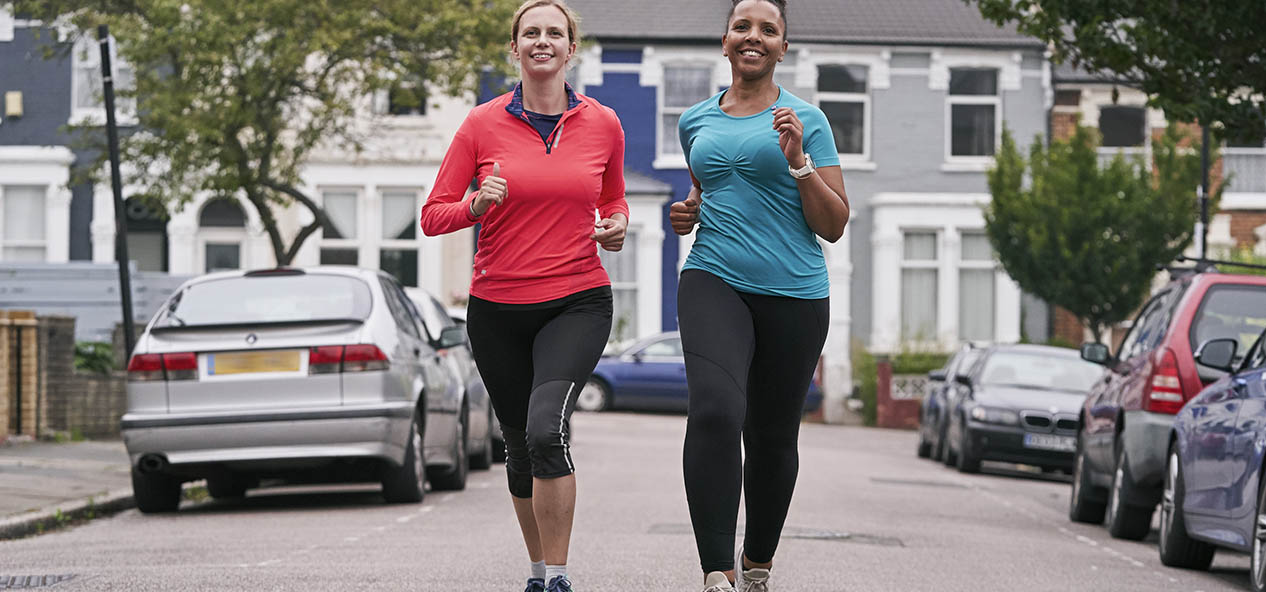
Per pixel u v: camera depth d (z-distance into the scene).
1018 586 8.34
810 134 5.92
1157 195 27.78
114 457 16.27
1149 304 13.02
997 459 19.36
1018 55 34.53
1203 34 12.55
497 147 6.13
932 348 32.72
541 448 5.89
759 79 5.97
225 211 32.69
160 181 22.73
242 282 12.47
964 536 11.20
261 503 13.20
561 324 6.10
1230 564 10.62
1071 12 13.10
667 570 8.34
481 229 6.21
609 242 6.13
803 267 5.90
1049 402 19.48
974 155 34.81
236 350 11.76
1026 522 13.09
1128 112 34.81
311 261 32.75
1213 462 9.16
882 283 34.03
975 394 19.95
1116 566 9.82
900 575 8.57
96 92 24.03
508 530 10.54
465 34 22.33
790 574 8.41
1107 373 13.29
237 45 21.19
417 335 13.34
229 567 8.35
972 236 34.34
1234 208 34.03
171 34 20.72
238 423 11.63
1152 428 11.30
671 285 34.16
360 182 32.78
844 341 34.34
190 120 20.83
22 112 31.92
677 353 31.66
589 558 8.90
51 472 14.25
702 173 5.95
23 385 18.06
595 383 31.78
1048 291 28.25
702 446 5.54
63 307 25.86
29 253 32.06
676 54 34.53
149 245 32.34
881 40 34.25
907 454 23.83
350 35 21.20
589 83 34.47
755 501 6.12
